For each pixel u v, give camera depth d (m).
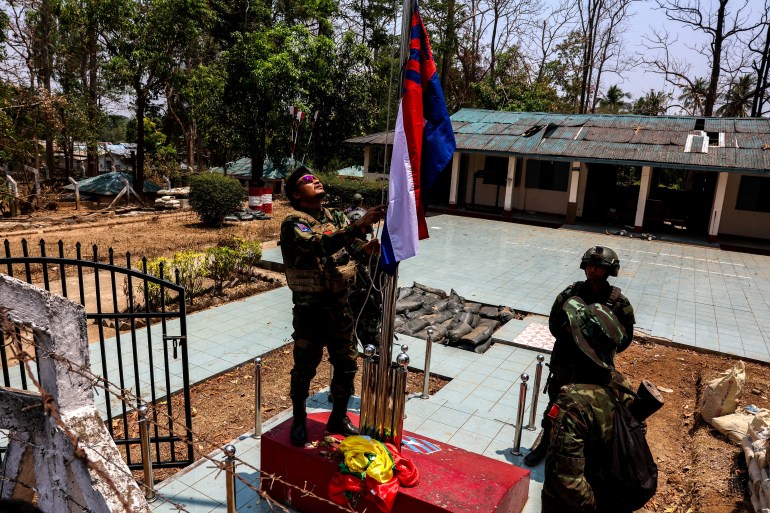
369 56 26.06
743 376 5.28
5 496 2.72
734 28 30.84
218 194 17.39
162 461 4.44
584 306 2.82
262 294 9.82
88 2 23.25
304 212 3.50
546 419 4.26
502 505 3.29
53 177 32.91
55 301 2.38
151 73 24.62
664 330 8.66
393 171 3.21
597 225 20.27
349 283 3.58
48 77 30.64
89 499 2.36
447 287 10.56
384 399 3.51
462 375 6.45
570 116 22.78
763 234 19.27
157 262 9.40
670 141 18.83
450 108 38.34
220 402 5.71
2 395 2.51
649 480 2.50
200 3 23.70
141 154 25.84
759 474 3.98
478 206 23.67
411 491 3.26
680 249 16.44
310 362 3.62
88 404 2.53
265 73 22.28
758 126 19.36
